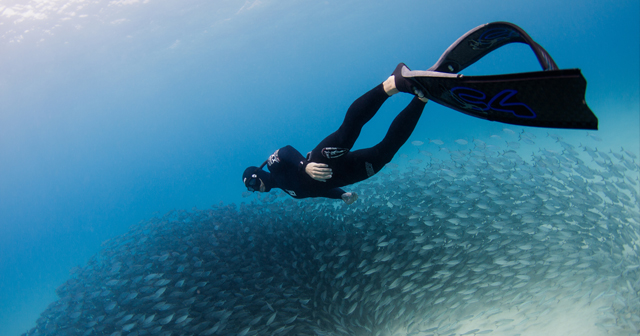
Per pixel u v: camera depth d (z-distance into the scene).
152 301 3.69
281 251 4.41
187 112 34.00
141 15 14.53
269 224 4.93
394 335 3.41
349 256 4.14
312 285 3.92
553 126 1.10
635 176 4.83
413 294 3.71
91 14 13.44
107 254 5.14
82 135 26.20
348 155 2.00
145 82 23.09
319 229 4.63
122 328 3.35
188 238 4.88
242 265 4.17
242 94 35.44
